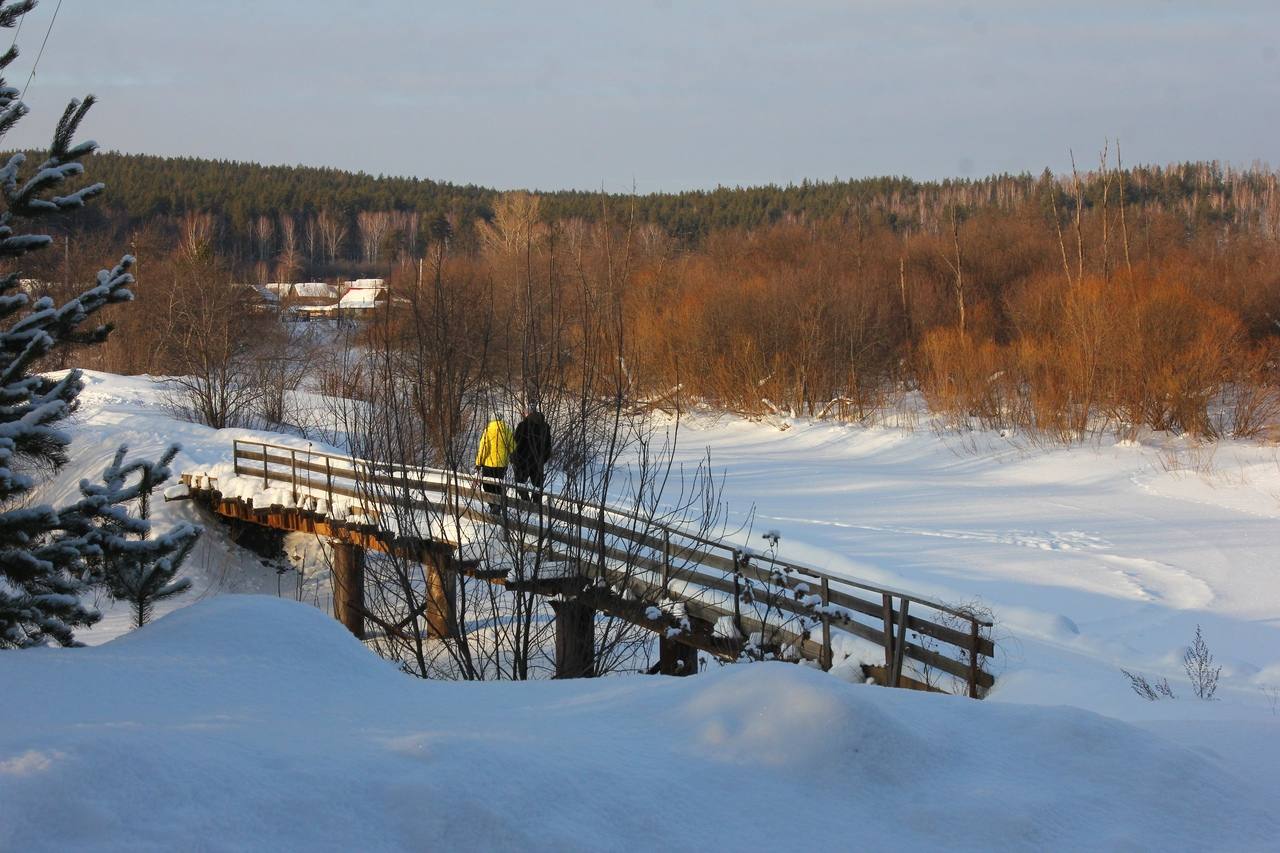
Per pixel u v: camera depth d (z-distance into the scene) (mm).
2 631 5750
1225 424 29266
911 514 21094
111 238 51656
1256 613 12805
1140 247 50125
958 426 32688
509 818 2809
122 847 2383
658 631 11000
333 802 2754
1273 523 19203
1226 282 38688
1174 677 9695
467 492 10984
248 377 35281
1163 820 3420
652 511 11219
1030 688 9078
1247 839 3350
